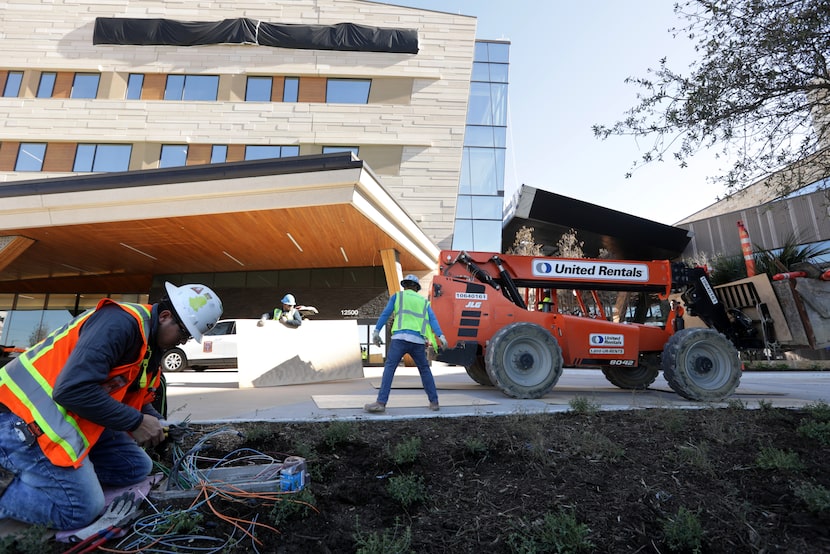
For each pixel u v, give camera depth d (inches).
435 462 116.1
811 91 171.3
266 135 646.5
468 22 685.9
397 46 665.0
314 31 663.8
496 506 95.9
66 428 76.4
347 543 80.7
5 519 82.0
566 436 133.6
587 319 246.7
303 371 322.3
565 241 805.2
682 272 254.7
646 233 858.8
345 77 669.9
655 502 99.2
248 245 504.7
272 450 121.8
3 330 735.1
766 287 242.1
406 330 175.9
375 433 138.5
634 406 179.3
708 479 110.4
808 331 230.7
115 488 94.0
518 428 142.1
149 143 639.8
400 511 92.8
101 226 419.2
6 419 78.2
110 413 75.6
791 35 156.6
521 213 778.2
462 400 206.2
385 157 645.9
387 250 522.0
